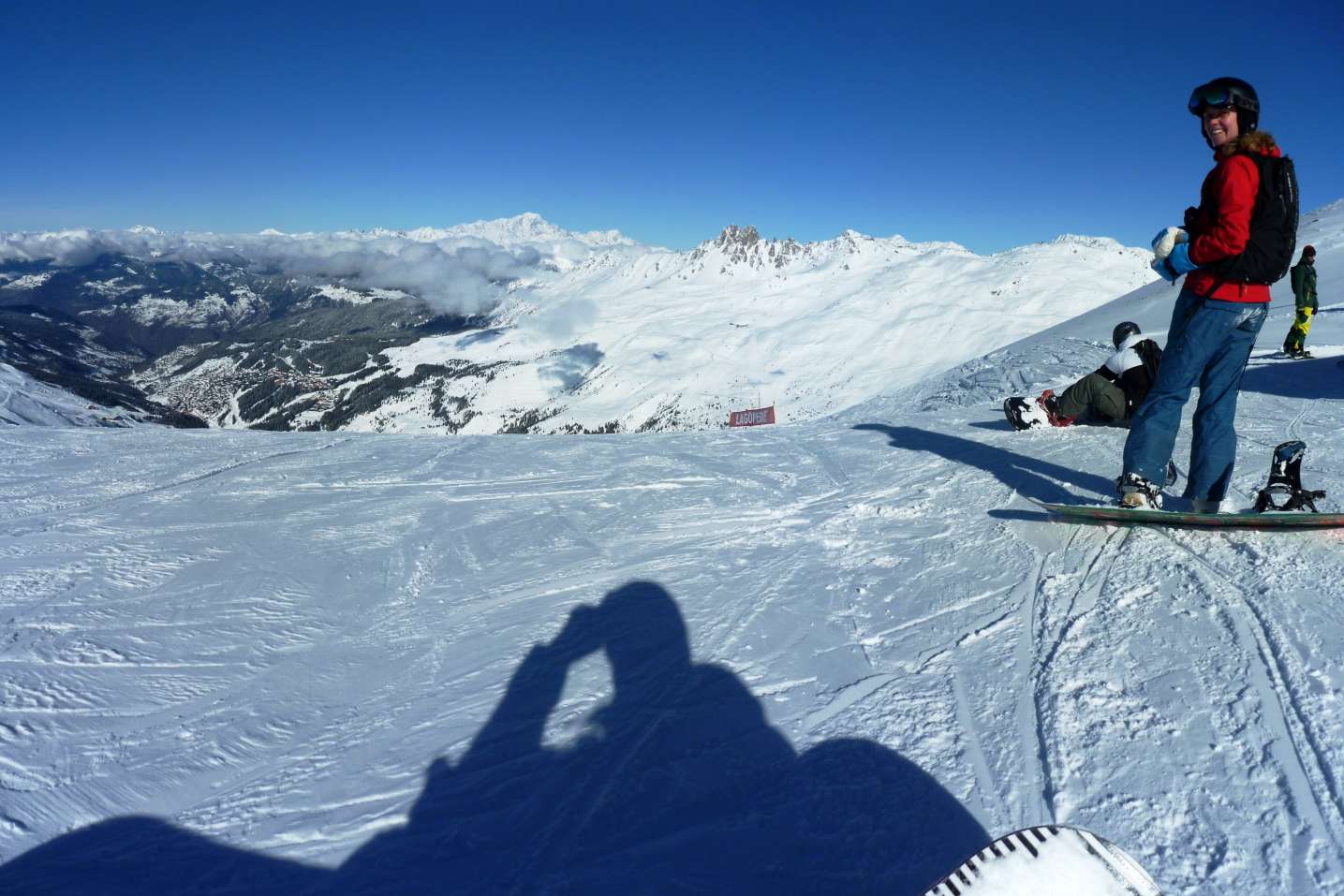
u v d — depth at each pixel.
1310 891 1.58
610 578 3.86
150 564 4.22
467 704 2.71
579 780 2.24
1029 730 2.24
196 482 6.18
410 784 2.28
